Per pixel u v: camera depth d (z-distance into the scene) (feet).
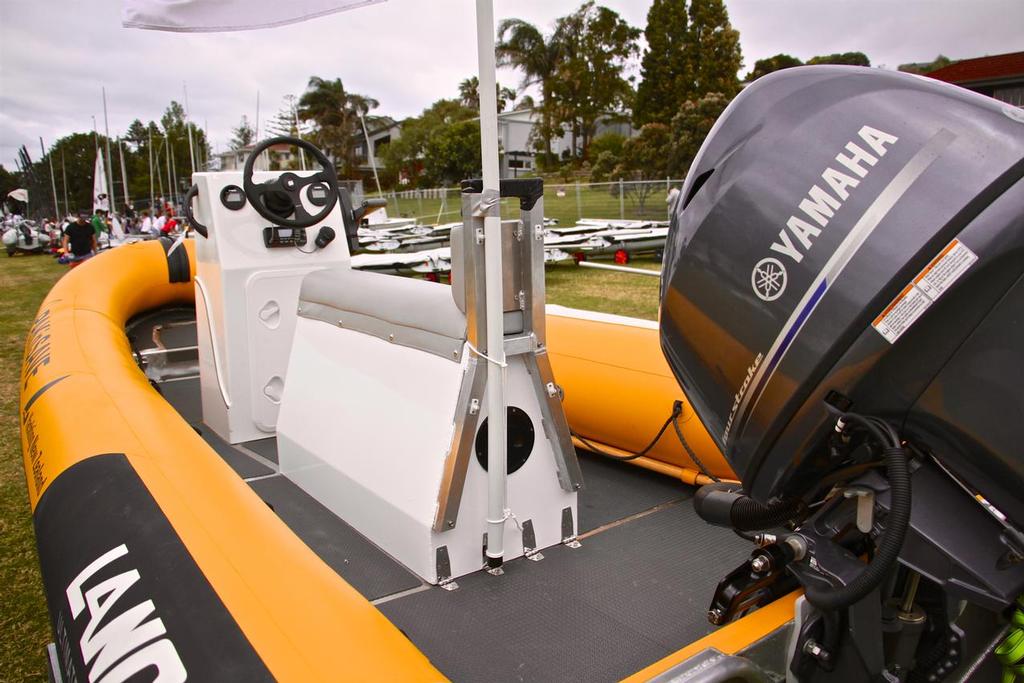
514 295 5.73
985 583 3.31
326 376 7.22
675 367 4.38
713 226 3.85
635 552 6.44
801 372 3.52
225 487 5.16
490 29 4.80
